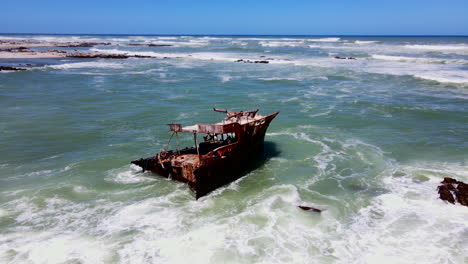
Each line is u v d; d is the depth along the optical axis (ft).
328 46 409.90
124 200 48.62
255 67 212.23
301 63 227.61
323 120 90.94
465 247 36.14
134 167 60.13
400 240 37.88
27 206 46.21
